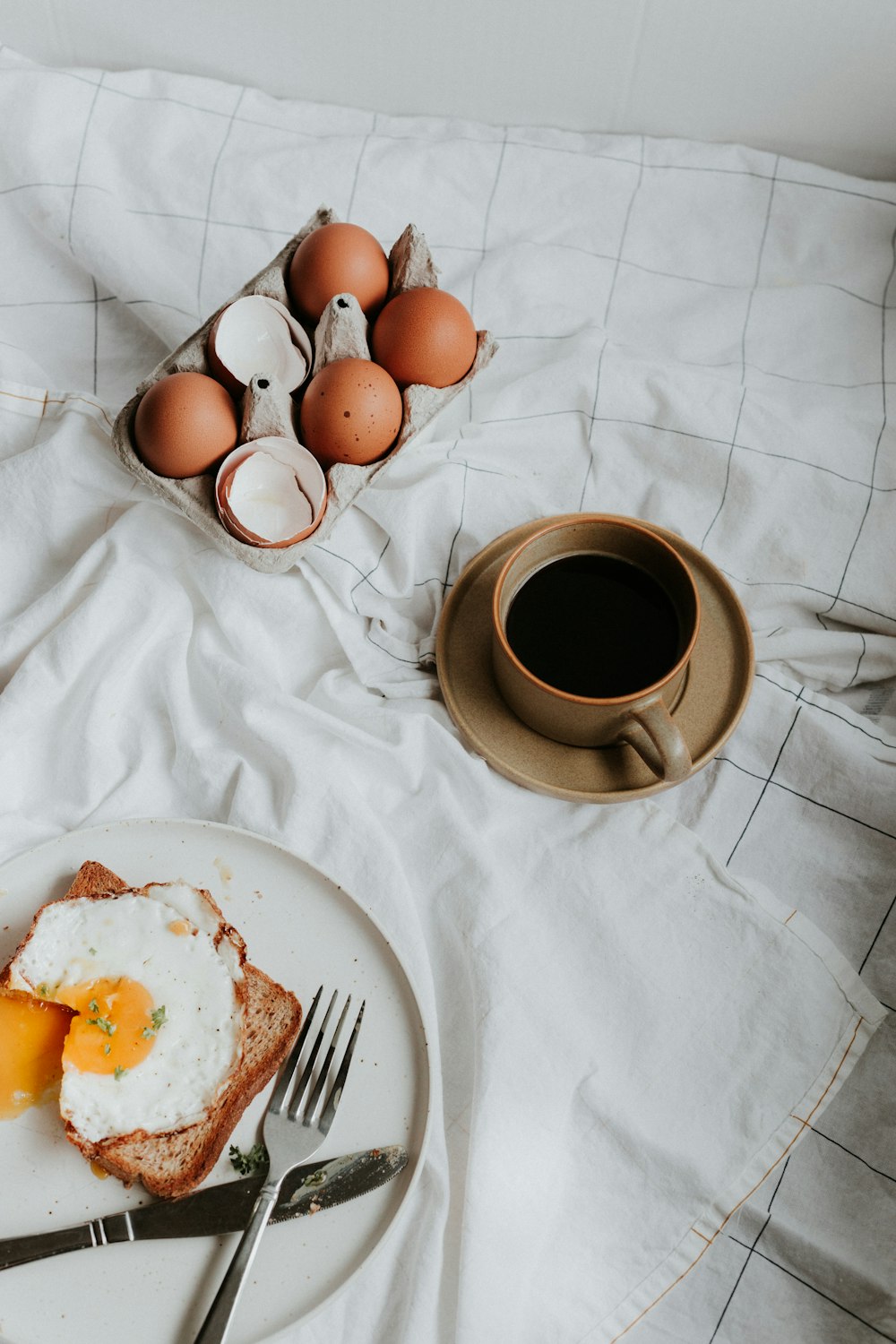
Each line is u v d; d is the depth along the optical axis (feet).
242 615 2.91
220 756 2.85
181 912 2.47
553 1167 2.52
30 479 2.99
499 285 3.41
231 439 2.70
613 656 2.65
